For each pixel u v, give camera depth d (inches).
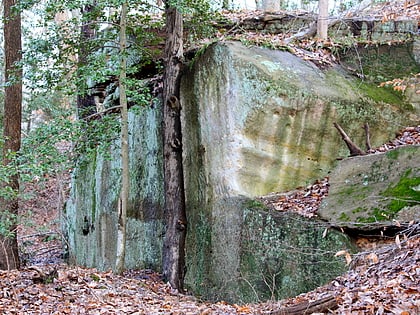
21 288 280.2
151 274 412.8
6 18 397.7
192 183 394.0
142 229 456.1
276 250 315.6
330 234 290.5
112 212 502.3
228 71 358.0
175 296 335.6
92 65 364.8
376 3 515.5
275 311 211.8
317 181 356.2
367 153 351.6
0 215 385.7
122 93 376.8
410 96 391.2
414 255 222.2
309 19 467.2
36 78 365.7
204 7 398.3
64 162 374.9
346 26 441.7
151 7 390.6
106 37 415.8
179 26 394.0
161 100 438.6
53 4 353.4
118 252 374.3
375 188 299.1
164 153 389.7
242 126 349.1
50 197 669.3
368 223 276.1
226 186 354.9
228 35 438.3
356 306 192.2
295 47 404.2
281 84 345.4
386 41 417.1
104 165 532.4
